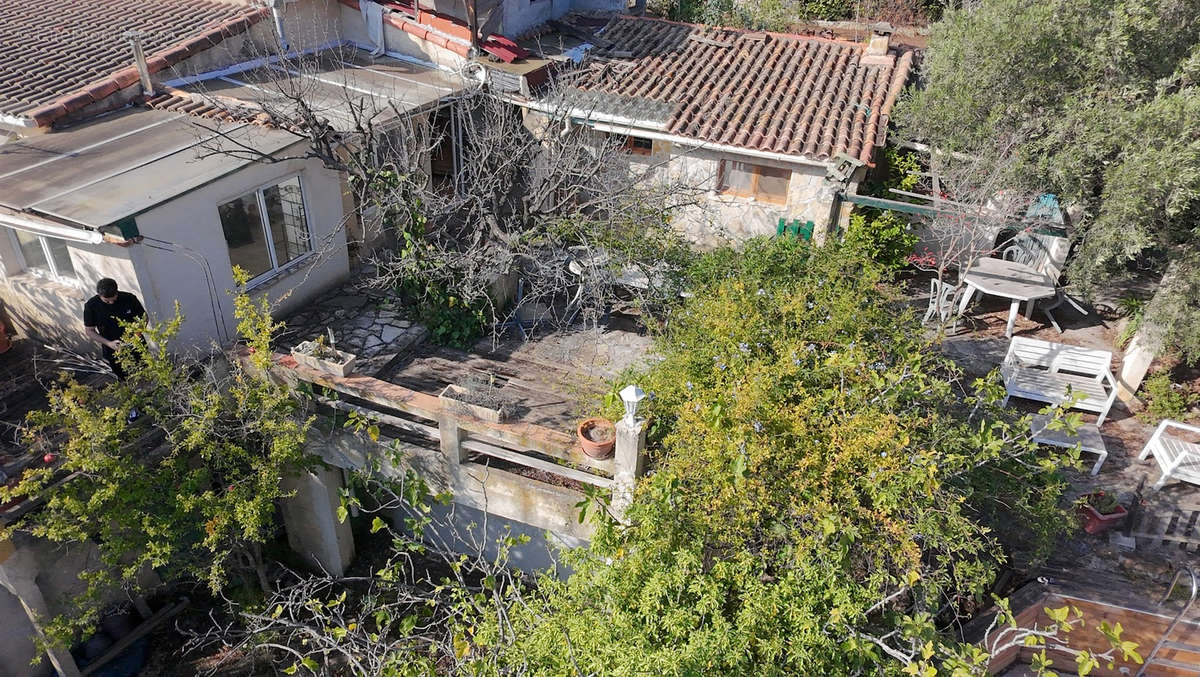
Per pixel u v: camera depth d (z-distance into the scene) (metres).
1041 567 9.59
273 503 9.84
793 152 12.88
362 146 10.60
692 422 6.98
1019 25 11.75
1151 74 11.67
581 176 12.38
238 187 9.89
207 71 12.33
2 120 10.30
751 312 8.46
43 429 8.64
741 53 16.28
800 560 6.23
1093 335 13.96
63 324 10.22
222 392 9.12
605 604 6.42
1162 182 10.26
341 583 11.17
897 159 14.66
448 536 11.38
